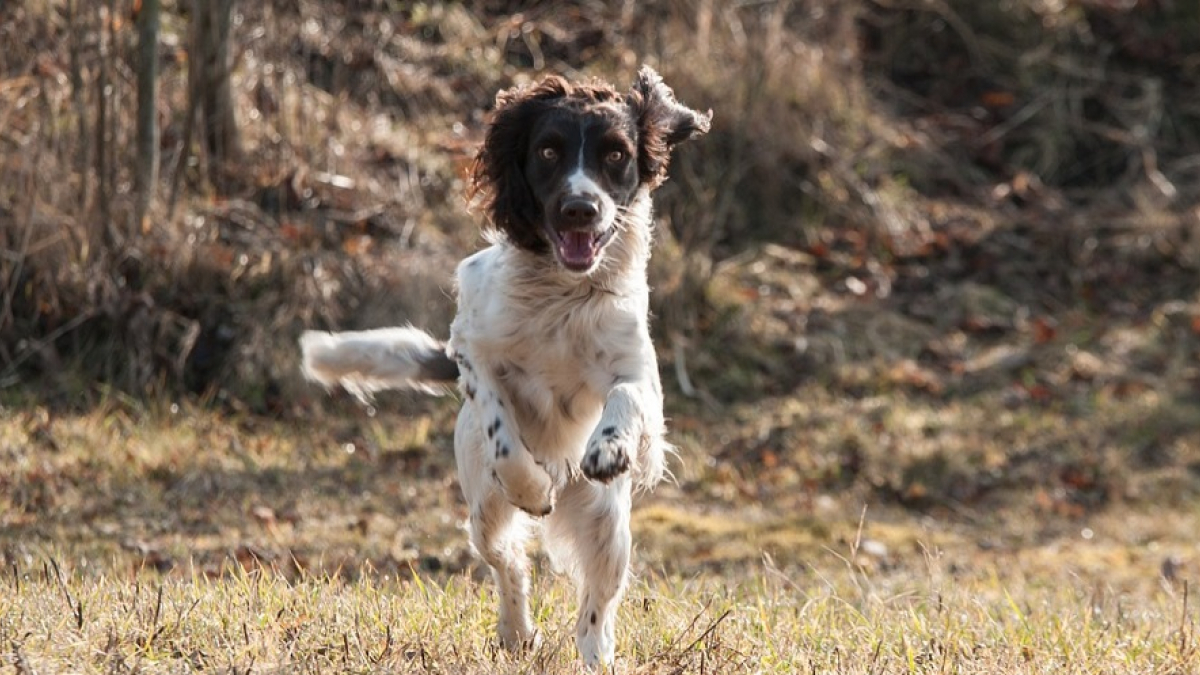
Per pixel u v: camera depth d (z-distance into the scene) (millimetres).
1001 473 14539
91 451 12453
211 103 15406
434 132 17375
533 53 18688
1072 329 17188
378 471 12898
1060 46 20766
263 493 12125
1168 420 15648
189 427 13219
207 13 15156
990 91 20391
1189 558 12898
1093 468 14773
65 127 14438
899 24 20719
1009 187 19141
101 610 6598
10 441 12375
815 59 18891
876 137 19062
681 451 14211
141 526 11125
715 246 17438
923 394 15883
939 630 7477
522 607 7082
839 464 14320
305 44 16797
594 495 6875
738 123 17391
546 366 6887
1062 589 10328
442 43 18625
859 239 17953
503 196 6973
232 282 14484
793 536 12305
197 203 15055
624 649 6996
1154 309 17578
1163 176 19578
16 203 13977
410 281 14883
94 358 13789
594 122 6859
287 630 6477
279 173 15648
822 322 16656
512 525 7082
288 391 13969
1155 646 7312
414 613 6973
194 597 6930
